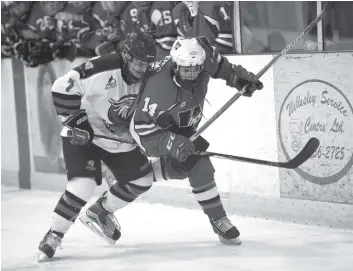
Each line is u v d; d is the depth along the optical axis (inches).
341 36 463.5
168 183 554.3
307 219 471.8
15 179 668.1
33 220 525.7
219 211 432.5
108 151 424.5
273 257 397.4
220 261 394.6
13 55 651.5
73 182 412.8
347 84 445.7
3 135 674.2
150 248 432.5
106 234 442.0
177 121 410.9
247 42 514.6
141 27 565.3
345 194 452.4
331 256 393.7
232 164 511.5
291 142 478.3
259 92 491.5
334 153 455.2
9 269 397.1
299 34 461.7
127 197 435.5
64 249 438.0
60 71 619.8
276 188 487.8
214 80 518.9
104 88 398.0
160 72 397.4
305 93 467.2
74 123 396.5
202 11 529.0
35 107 643.5
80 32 599.8
